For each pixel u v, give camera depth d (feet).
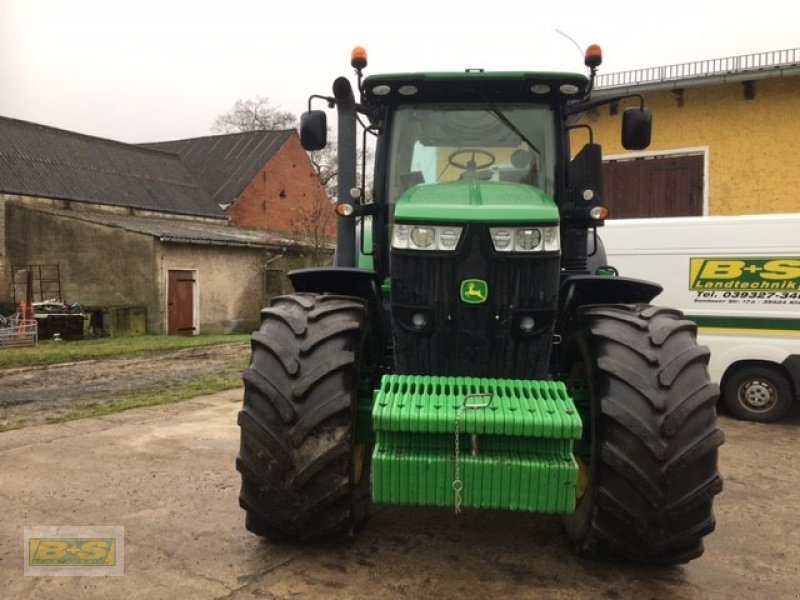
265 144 114.01
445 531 12.61
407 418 9.45
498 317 10.59
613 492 10.00
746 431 23.81
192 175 106.73
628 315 11.00
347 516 10.72
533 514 13.58
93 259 69.51
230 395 28.02
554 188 13.25
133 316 65.67
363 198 13.83
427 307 10.69
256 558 11.25
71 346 50.98
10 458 17.37
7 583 10.36
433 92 13.21
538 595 10.14
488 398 9.75
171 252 68.13
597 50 12.94
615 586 10.50
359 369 11.25
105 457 17.53
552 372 12.86
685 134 43.91
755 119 41.98
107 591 10.12
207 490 14.84
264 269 78.23
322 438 10.34
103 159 93.56
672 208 44.32
